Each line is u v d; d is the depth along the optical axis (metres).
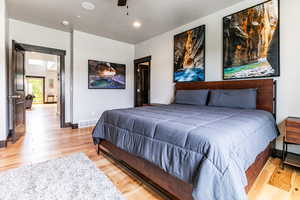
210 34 3.20
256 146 1.46
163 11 3.08
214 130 1.26
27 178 1.73
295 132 1.89
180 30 3.82
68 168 1.96
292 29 2.24
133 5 2.87
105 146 2.34
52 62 9.94
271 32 2.41
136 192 1.57
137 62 5.19
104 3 2.80
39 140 3.12
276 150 2.40
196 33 3.43
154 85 4.59
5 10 2.72
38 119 5.39
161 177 1.44
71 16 3.31
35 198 1.41
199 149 1.13
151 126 1.55
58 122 4.91
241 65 2.75
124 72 5.14
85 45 4.29
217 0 2.71
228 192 0.95
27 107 8.42
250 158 1.30
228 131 1.26
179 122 1.53
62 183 1.64
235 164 1.05
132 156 1.82
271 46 2.42
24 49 3.56
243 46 2.72
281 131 2.35
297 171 1.96
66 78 4.24
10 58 3.29
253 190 1.59
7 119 2.94
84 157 2.30
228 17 2.90
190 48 3.55
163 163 1.33
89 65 4.37
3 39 2.66
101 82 4.62
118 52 4.98
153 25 3.76
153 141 1.47
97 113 4.59
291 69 2.26
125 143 1.81
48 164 2.06
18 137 3.19
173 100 4.03
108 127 2.21
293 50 2.23
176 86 3.85
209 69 3.23
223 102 2.73
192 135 1.21
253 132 1.49
